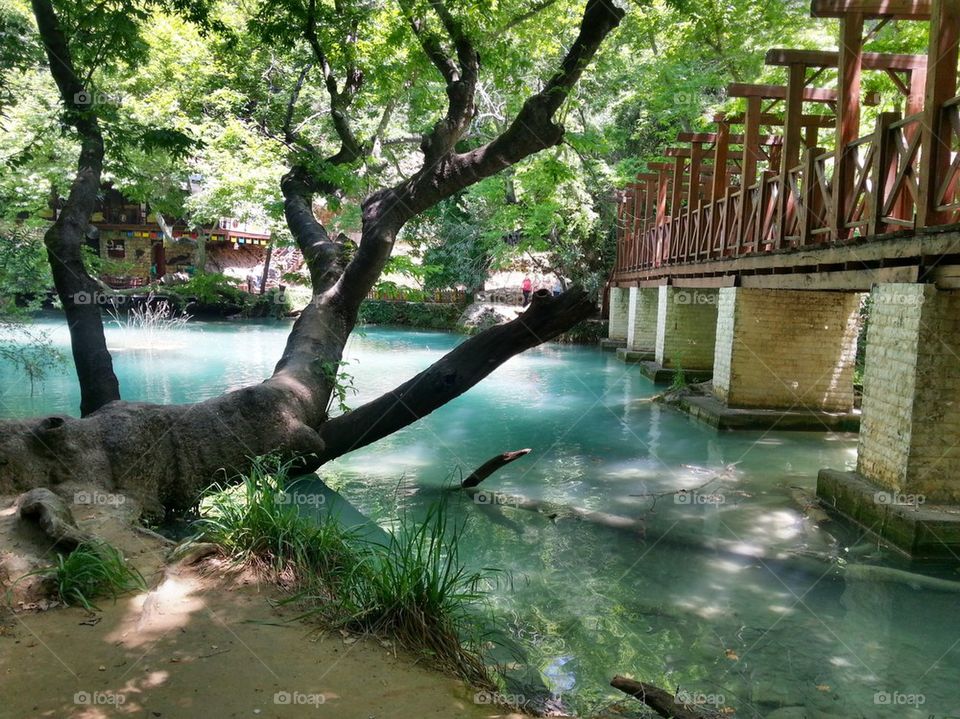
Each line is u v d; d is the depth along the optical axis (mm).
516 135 7750
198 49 13102
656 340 18312
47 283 13102
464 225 26828
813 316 11094
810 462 9039
